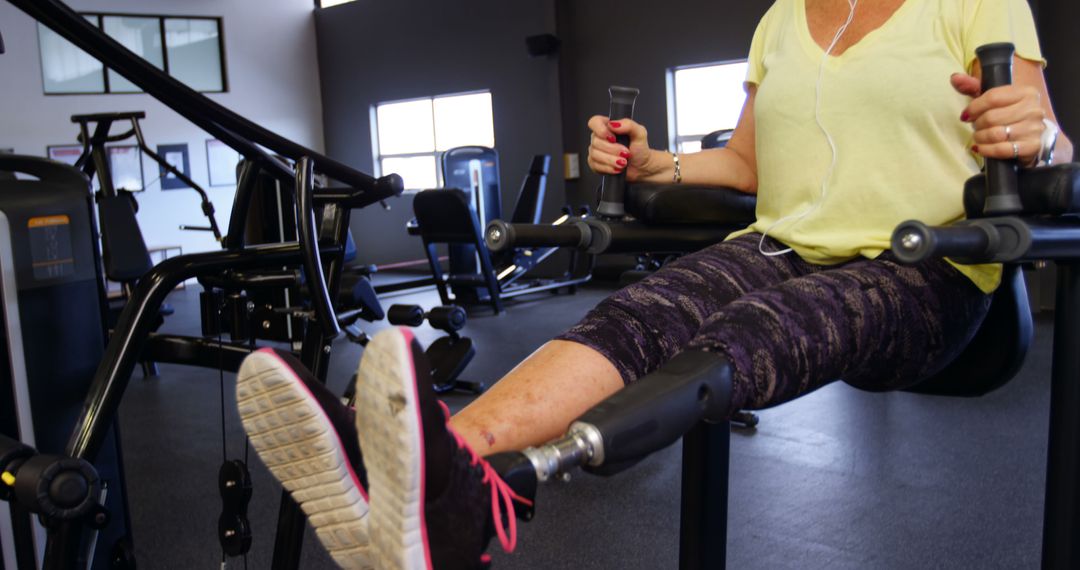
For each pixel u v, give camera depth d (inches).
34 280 55.3
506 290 245.9
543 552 80.0
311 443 28.9
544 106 305.3
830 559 76.0
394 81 352.8
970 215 37.8
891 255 41.9
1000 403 122.9
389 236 366.3
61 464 35.8
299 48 372.5
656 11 279.0
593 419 26.7
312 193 56.4
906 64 43.2
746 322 33.0
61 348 57.1
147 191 334.6
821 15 48.3
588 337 36.5
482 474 26.8
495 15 315.3
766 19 53.9
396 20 347.9
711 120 276.7
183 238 343.6
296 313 55.3
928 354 40.1
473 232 222.4
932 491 90.9
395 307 116.8
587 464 26.9
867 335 36.3
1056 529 40.1
